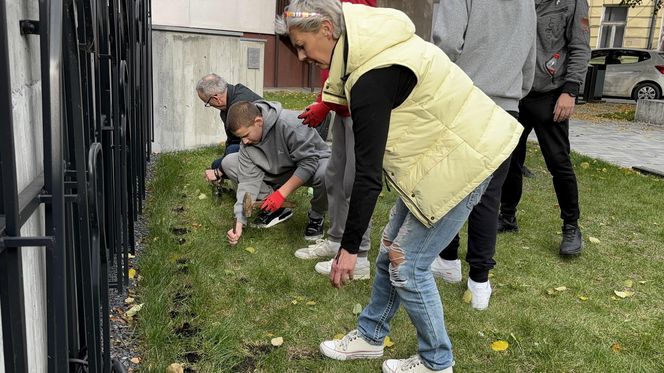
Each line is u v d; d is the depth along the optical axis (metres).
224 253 3.36
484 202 2.75
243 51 6.26
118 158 2.64
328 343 2.38
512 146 1.95
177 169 4.94
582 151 8.13
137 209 3.89
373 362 2.36
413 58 1.77
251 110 3.36
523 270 3.40
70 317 1.76
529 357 2.45
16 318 1.29
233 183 4.25
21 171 1.43
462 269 3.38
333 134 3.09
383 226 4.07
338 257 1.92
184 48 5.66
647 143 9.16
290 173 3.66
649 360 2.47
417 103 1.85
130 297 2.73
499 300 2.97
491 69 2.76
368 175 1.77
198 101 5.86
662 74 16.36
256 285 2.98
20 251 1.27
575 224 3.61
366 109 1.72
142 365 2.21
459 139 1.89
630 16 24.77
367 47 1.72
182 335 2.44
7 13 1.31
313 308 2.78
